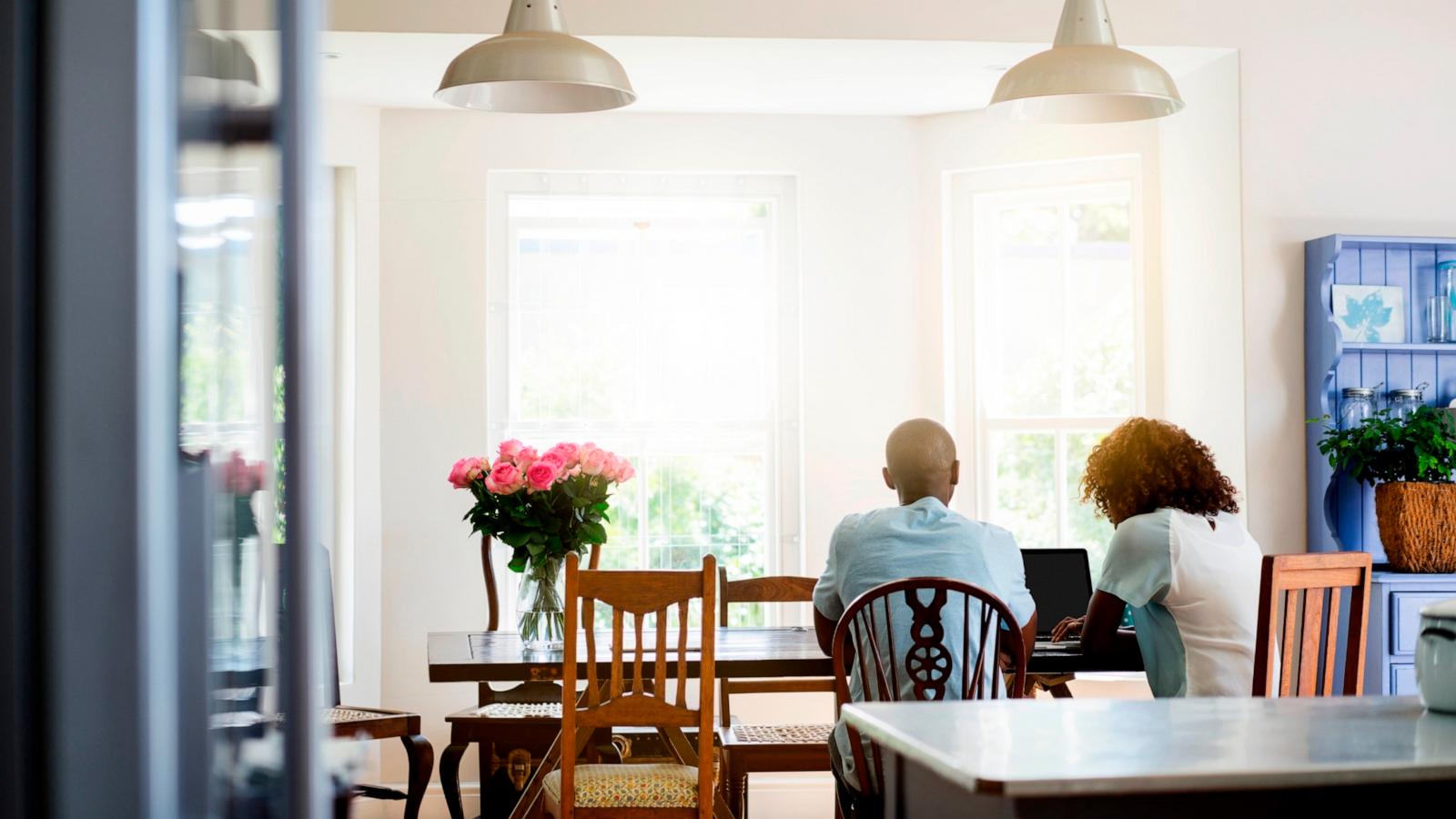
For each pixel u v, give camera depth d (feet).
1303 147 13.29
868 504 15.98
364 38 12.76
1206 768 4.03
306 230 4.07
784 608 16.30
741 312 16.49
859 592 9.55
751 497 16.48
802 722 15.93
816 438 15.97
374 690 15.26
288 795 4.03
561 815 9.54
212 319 4.03
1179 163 14.60
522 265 16.22
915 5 13.03
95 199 3.91
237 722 4.03
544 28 9.29
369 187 15.51
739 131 16.07
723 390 16.49
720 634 12.17
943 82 14.57
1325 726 4.83
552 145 15.88
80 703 3.90
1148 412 15.16
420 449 15.53
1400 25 13.46
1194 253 14.25
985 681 9.34
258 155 4.06
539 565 11.48
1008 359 16.06
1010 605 9.58
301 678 4.04
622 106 9.93
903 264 16.11
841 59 13.66
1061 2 13.09
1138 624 9.84
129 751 3.91
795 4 12.97
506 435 16.06
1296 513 13.23
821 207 16.08
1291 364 13.25
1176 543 9.50
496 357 16.07
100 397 3.92
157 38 3.97
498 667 10.62
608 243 16.38
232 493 4.04
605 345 16.35
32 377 3.92
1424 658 5.22
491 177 16.02
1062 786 3.92
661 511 16.37
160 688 3.95
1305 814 4.50
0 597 3.87
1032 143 15.60
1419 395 13.14
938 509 9.72
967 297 16.07
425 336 15.60
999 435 16.03
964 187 16.11
